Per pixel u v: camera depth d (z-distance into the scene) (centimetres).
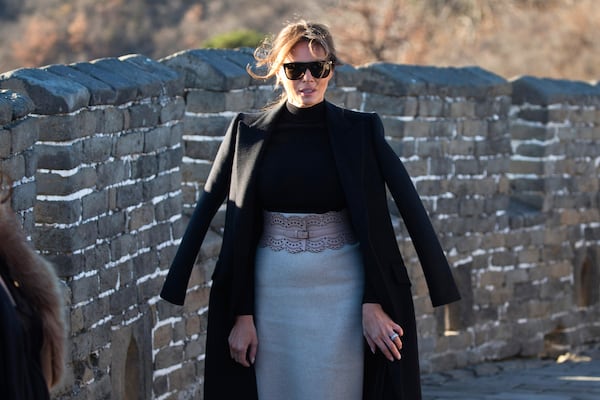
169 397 852
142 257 803
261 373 594
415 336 600
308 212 585
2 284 427
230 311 595
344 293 586
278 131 591
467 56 3011
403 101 1088
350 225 588
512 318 1227
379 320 579
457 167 1148
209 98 925
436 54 2992
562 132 1273
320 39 577
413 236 594
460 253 1163
